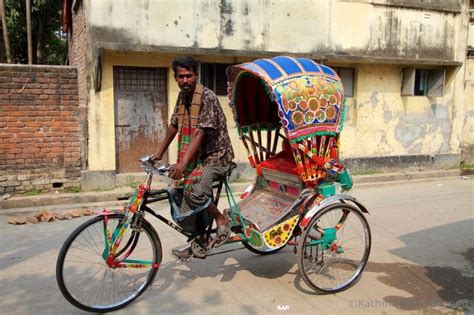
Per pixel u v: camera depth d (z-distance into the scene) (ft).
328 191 13.35
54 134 24.27
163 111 26.86
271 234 12.78
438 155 34.37
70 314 11.68
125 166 26.32
